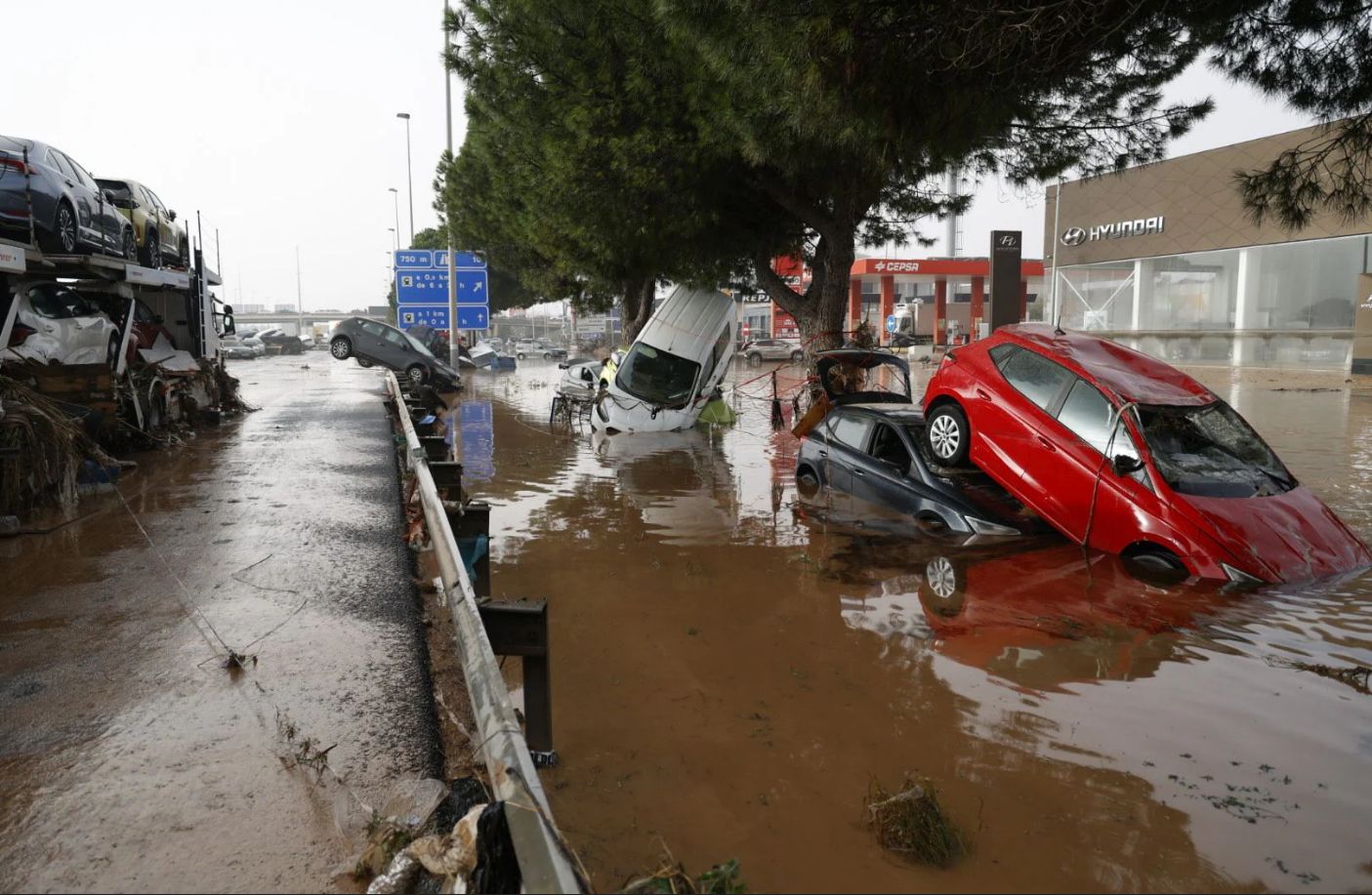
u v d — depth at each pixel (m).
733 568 7.51
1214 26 6.18
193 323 15.97
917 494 9.10
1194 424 7.77
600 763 4.18
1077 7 5.59
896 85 6.19
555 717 4.70
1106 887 3.17
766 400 22.69
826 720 4.59
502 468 13.03
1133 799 3.74
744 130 11.57
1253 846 3.38
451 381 29.05
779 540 8.46
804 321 17.14
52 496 8.44
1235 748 4.16
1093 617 6.02
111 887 2.70
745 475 12.29
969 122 6.75
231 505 8.41
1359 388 23.70
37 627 5.00
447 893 2.52
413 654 4.76
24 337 9.48
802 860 3.37
